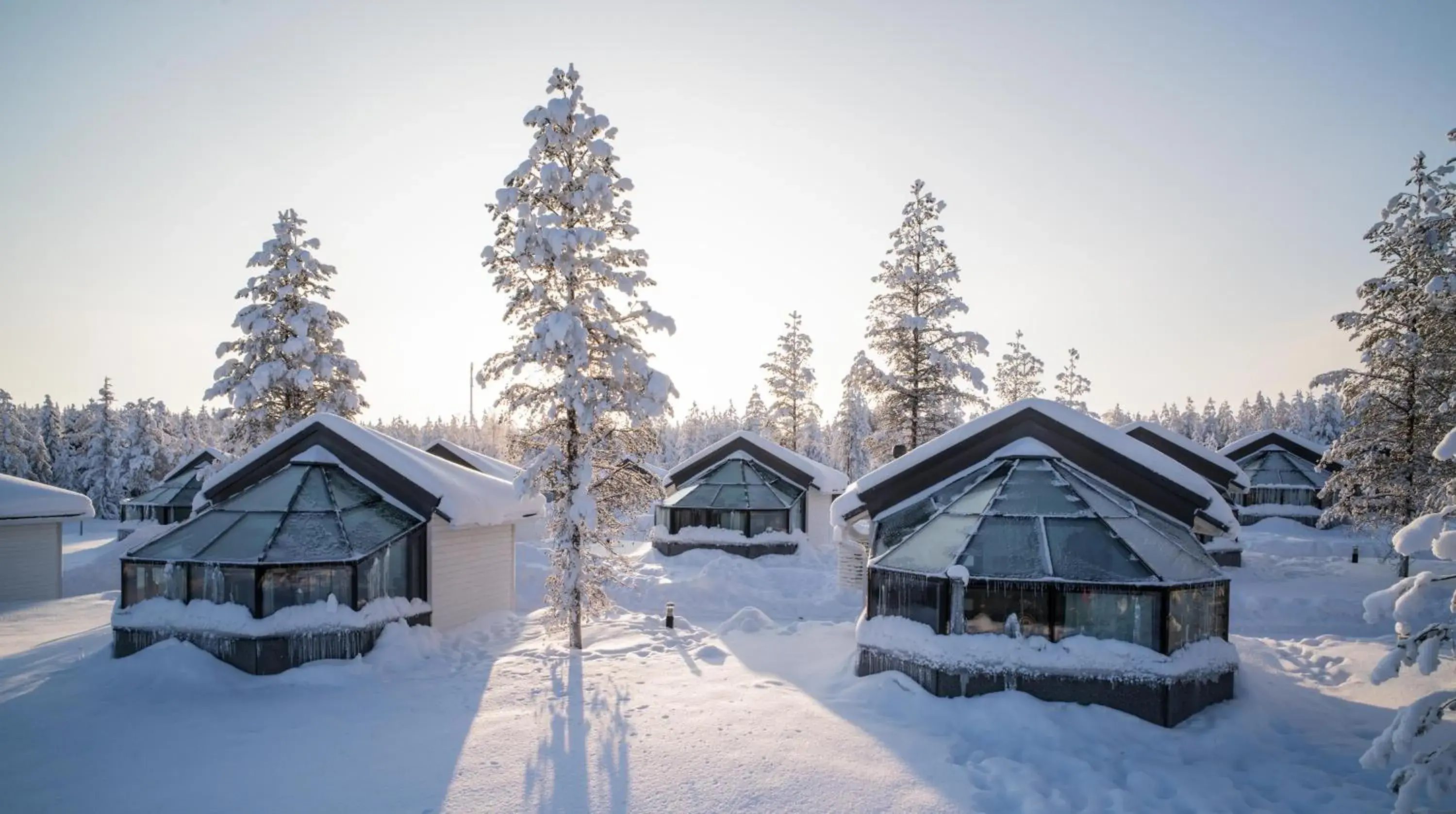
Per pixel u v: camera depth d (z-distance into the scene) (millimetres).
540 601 23000
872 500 16000
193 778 9805
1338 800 9273
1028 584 12477
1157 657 11781
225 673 14031
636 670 14859
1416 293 24266
